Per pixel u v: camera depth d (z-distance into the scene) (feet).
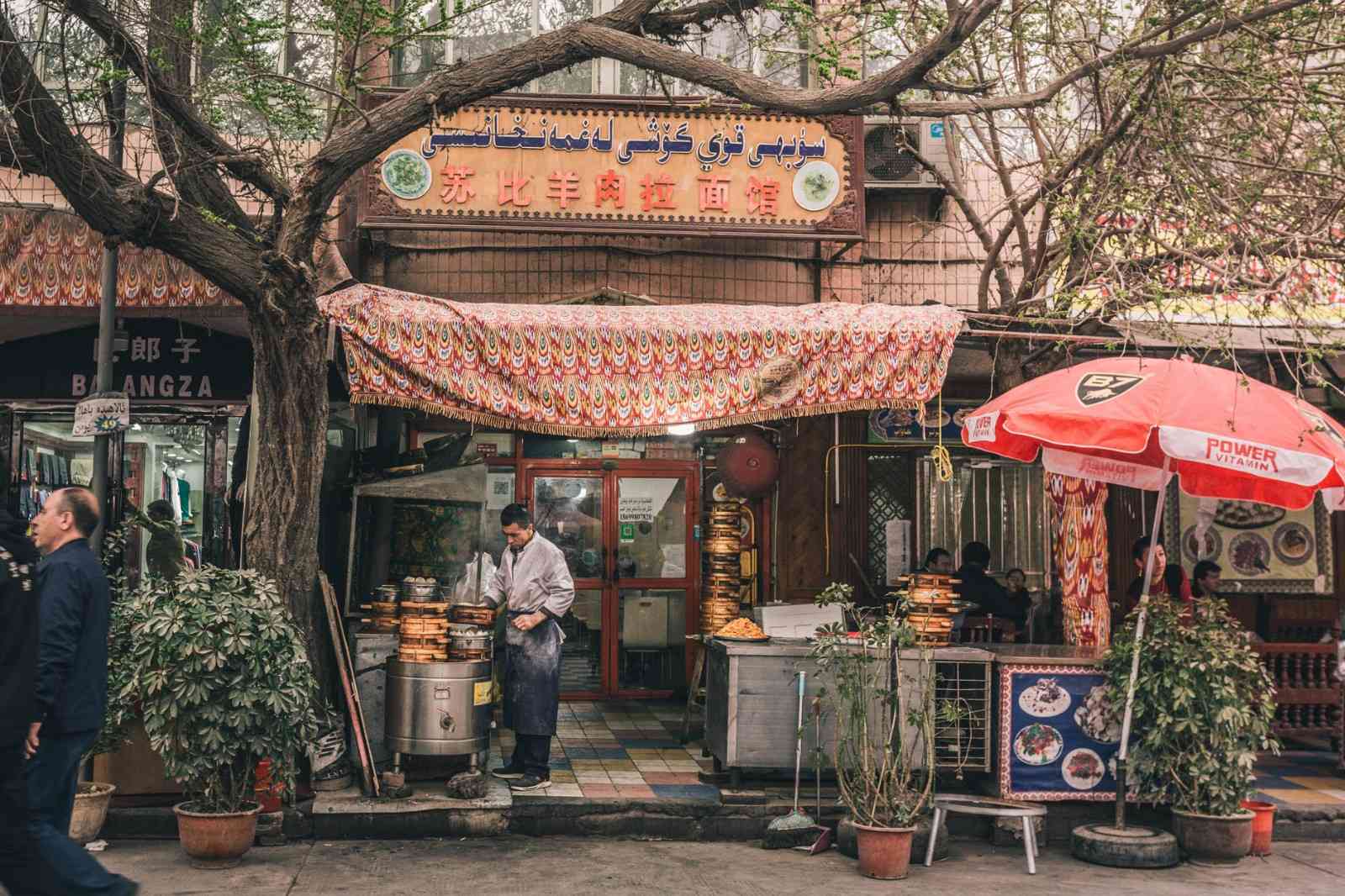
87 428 24.80
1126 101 27.73
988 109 23.02
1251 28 27.55
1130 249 27.58
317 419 25.43
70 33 30.86
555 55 23.85
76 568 17.75
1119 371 25.30
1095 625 28.84
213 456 33.68
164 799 23.67
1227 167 30.60
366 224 32.55
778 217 34.06
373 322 25.76
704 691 32.32
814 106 22.54
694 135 33.83
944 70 32.27
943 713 23.75
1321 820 26.32
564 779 26.86
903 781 23.24
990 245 33.58
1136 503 39.17
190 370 33.24
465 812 24.53
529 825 24.79
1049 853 24.57
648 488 39.04
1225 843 23.59
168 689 21.11
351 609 29.60
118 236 22.95
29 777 17.06
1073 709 25.45
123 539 26.16
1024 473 38.73
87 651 17.76
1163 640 24.67
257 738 21.56
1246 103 28.68
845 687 23.86
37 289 29.14
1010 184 34.19
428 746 24.85
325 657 26.12
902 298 37.73
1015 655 26.04
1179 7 26.23
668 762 29.12
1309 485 22.95
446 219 32.91
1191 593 35.27
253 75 27.32
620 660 38.68
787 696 25.54
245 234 27.17
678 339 27.25
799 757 24.79
